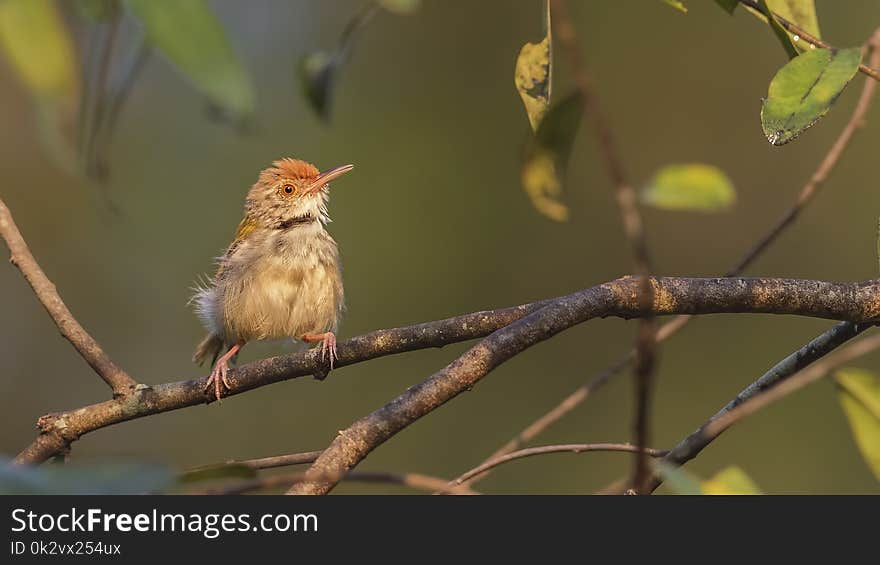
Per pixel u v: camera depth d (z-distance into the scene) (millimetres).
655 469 3344
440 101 15172
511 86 14969
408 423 4512
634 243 3125
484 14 15203
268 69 15367
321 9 15617
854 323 5082
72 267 15102
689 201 3686
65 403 14961
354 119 15188
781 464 12477
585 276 14414
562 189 5188
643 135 15031
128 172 15156
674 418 13227
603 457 12930
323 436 13680
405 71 15328
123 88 4898
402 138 15031
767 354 13367
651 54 15125
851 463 12281
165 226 15211
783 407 12711
